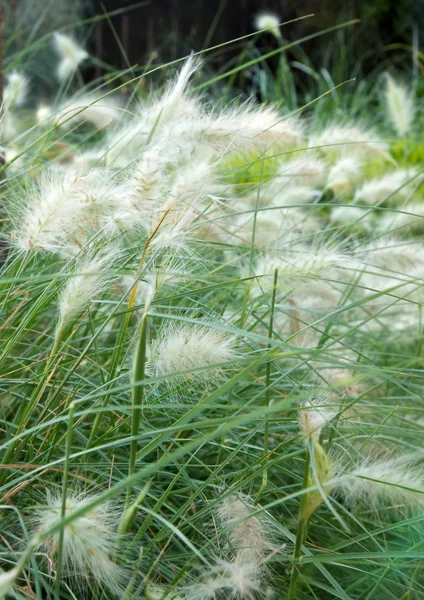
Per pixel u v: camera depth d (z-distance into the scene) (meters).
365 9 5.10
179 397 1.12
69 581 1.02
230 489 0.98
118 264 1.12
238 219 1.32
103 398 1.07
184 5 4.77
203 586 0.92
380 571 1.01
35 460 1.04
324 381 1.14
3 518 1.01
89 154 1.34
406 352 1.46
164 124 1.12
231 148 1.12
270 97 3.51
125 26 4.47
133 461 0.93
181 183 1.02
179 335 0.99
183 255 1.08
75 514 0.79
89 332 1.26
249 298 1.16
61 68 1.82
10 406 1.19
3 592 0.79
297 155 1.46
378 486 0.96
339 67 4.04
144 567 1.01
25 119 2.12
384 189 1.48
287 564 1.06
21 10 3.60
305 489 0.86
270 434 1.19
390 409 1.08
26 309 1.17
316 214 1.63
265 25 1.92
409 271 1.26
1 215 1.24
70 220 1.02
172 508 1.04
